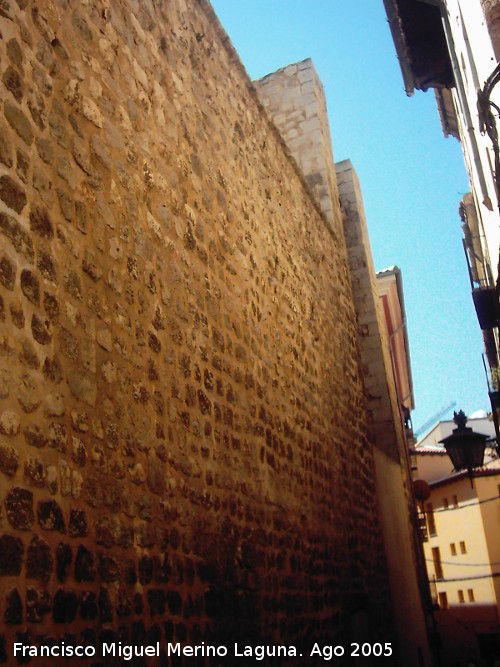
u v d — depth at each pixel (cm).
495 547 2661
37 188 349
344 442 935
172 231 519
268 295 731
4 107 332
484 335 1227
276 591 587
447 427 3241
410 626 1053
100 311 390
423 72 1141
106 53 467
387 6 1011
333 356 969
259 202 763
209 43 705
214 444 520
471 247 1182
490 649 2633
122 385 399
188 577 438
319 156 1179
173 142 557
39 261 338
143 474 404
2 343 296
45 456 314
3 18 346
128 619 360
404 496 1187
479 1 592
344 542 833
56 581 307
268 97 1254
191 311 525
